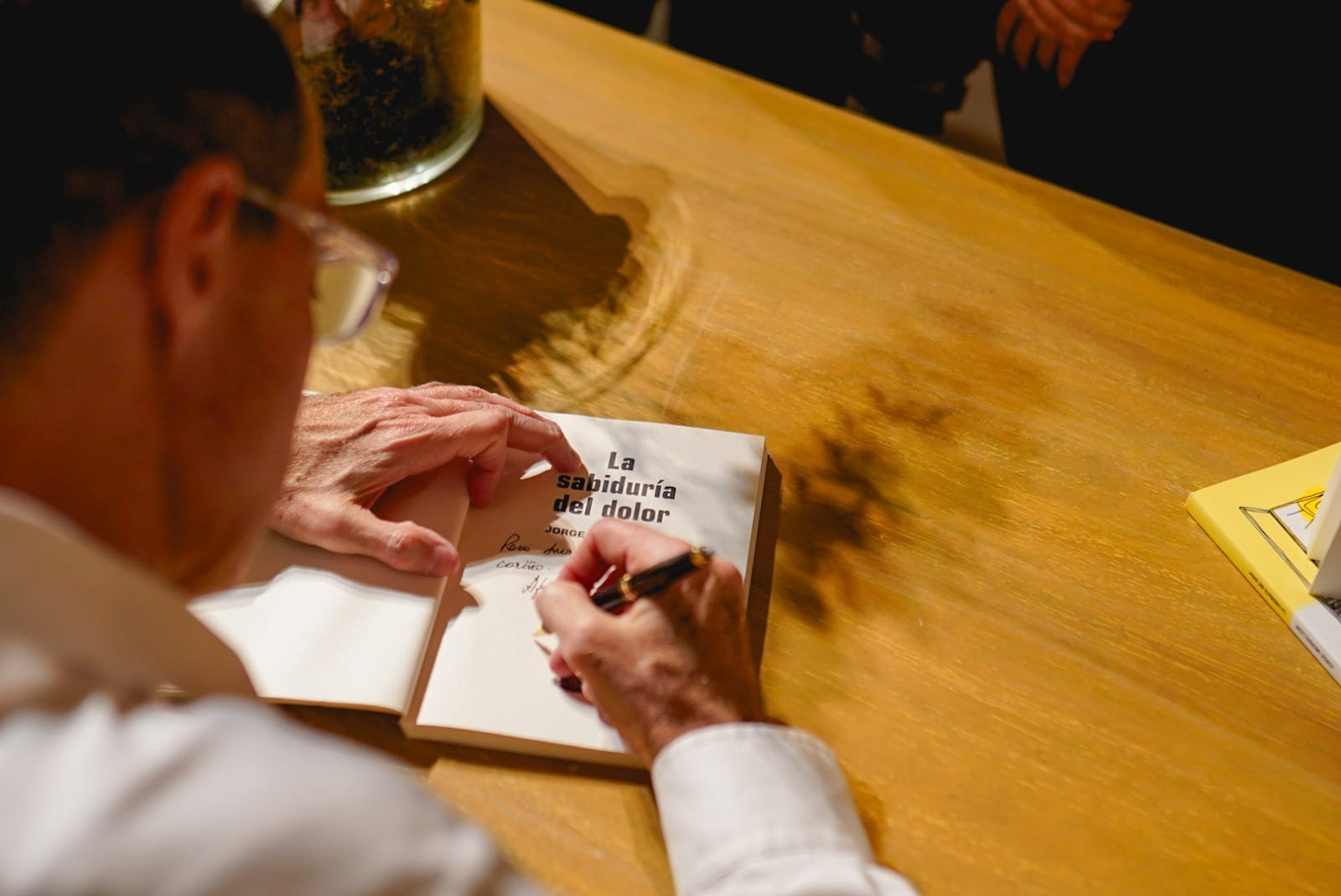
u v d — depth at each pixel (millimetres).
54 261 399
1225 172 1898
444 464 869
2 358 406
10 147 388
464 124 1139
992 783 714
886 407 946
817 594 815
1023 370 973
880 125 1217
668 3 2293
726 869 584
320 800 360
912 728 741
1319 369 967
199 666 506
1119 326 1008
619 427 910
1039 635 791
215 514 529
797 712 750
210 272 446
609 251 1086
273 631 767
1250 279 1046
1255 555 810
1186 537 850
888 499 878
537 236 1100
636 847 684
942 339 1002
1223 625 795
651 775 698
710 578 718
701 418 941
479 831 399
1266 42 1994
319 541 803
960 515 866
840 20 2240
